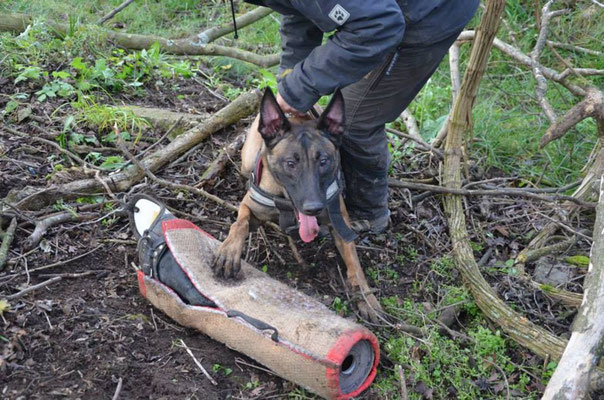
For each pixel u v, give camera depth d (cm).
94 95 222
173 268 138
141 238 144
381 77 143
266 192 146
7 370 122
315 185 136
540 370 140
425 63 143
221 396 125
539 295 164
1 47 231
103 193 177
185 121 210
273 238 175
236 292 133
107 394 122
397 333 145
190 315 134
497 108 249
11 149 188
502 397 133
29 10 272
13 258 151
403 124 233
